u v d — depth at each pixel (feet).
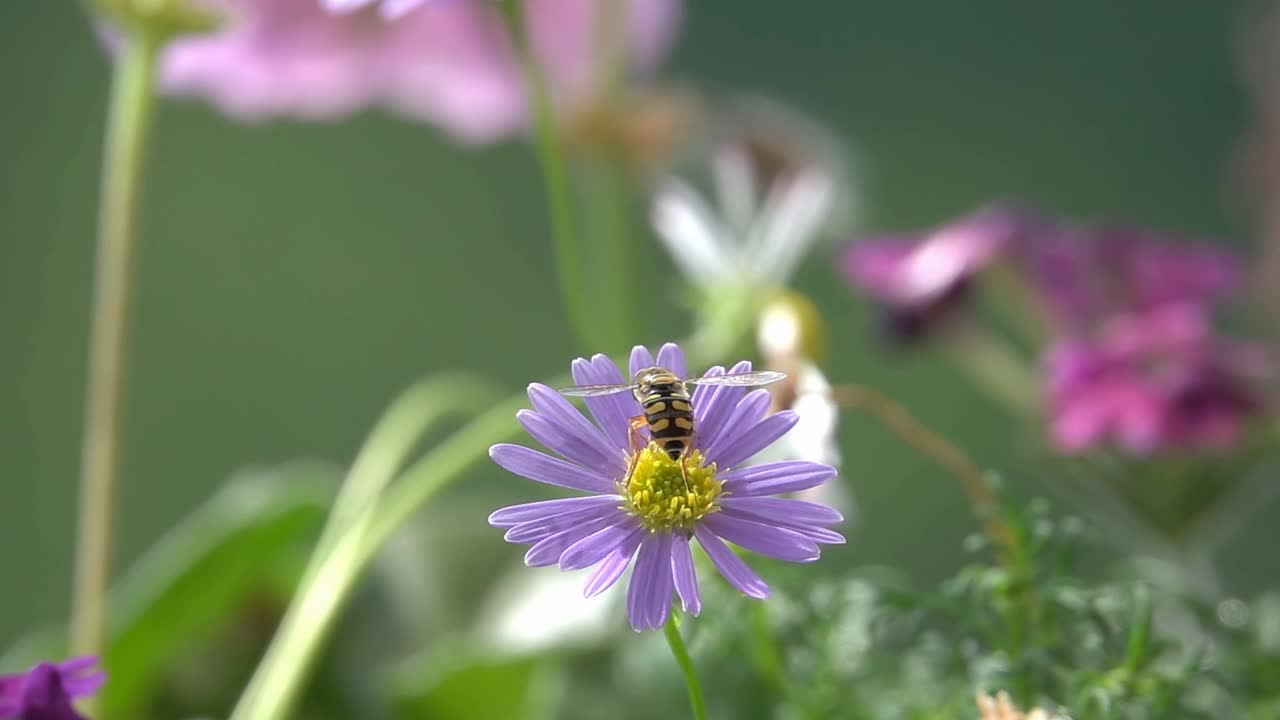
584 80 1.57
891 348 1.34
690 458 0.85
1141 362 1.22
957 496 2.55
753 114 1.39
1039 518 0.99
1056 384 1.22
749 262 1.22
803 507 0.85
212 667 1.40
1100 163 2.96
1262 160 1.83
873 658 1.09
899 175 2.93
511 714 1.31
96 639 1.20
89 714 1.18
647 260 2.53
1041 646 0.97
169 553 1.40
